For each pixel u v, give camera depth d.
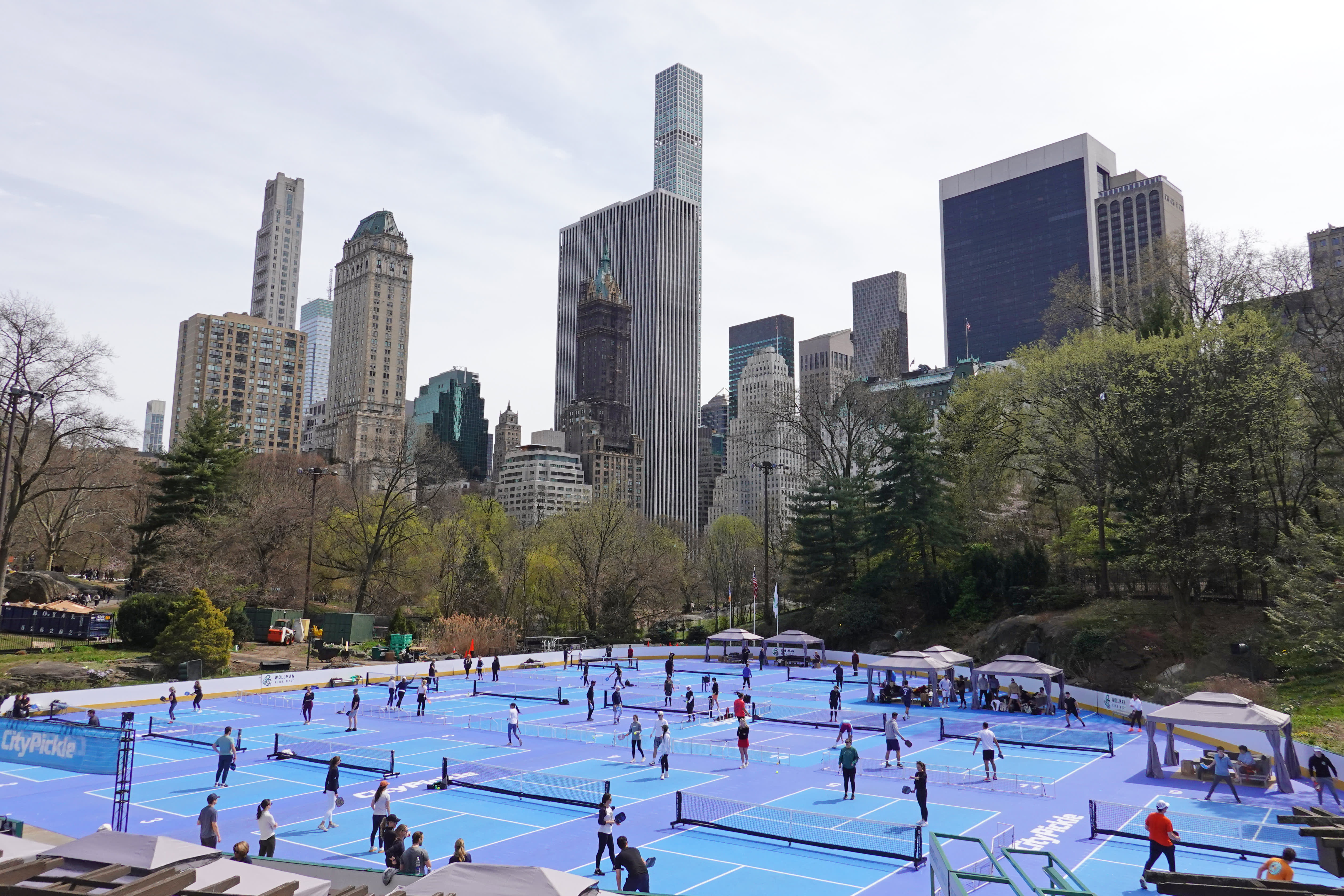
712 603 119.38
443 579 83.81
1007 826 22.36
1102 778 28.91
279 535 75.38
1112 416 51.62
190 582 64.00
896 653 49.12
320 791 26.30
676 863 19.17
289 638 66.06
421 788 26.67
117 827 20.39
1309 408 50.91
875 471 95.25
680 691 54.41
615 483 120.25
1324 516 47.53
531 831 21.67
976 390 75.62
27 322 54.41
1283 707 34.41
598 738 36.81
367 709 45.50
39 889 10.07
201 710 44.19
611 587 89.38
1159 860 19.33
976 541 75.88
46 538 85.62
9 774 28.77
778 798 25.55
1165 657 48.66
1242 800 25.72
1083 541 62.50
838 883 17.78
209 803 17.94
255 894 9.95
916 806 24.62
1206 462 49.69
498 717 43.19
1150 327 60.78
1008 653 57.97
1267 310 53.53
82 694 41.78
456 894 10.38
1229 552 46.81
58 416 56.91
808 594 83.25
